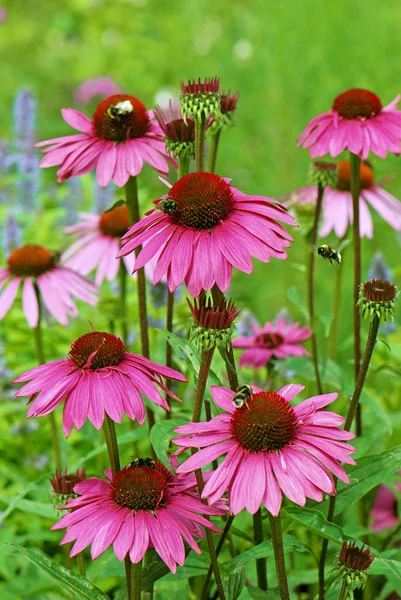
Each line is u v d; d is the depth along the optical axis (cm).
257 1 265
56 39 385
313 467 88
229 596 97
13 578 123
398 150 111
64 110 114
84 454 138
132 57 355
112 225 136
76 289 133
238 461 89
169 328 112
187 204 92
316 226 120
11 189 202
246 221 92
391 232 208
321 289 199
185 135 105
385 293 95
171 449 111
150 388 94
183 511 92
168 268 92
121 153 110
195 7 354
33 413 93
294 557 126
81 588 95
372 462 103
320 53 241
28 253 132
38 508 115
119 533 91
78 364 95
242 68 258
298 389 96
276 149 237
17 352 156
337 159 196
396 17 251
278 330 129
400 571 94
